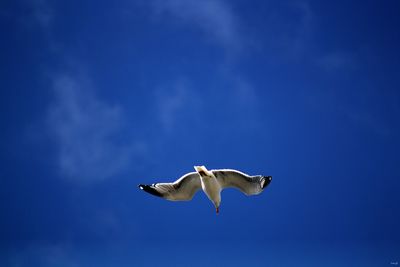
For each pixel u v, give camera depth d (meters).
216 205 13.89
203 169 13.62
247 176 13.79
